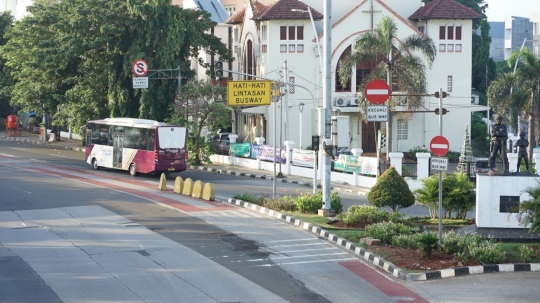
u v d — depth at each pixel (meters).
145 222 25.09
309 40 55.03
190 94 47.81
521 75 44.62
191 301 15.51
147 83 49.25
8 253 20.11
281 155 45.34
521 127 60.34
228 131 65.81
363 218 23.98
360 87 44.41
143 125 40.75
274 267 18.81
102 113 54.31
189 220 25.66
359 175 40.28
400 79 43.38
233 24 63.78
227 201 30.56
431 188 25.73
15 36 58.84
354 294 16.33
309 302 15.61
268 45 54.81
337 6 58.16
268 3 70.94
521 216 20.38
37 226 24.25
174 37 50.69
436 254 19.42
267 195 31.20
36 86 56.91
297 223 24.81
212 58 56.97
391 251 19.92
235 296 15.96
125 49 52.06
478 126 61.47
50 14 57.47
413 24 57.84
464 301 15.72
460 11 55.91
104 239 22.08
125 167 41.91
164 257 19.73
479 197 21.67
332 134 25.81
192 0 71.25
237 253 20.41
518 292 16.39
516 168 37.97
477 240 19.81
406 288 16.88
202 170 46.81
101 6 51.62
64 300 15.52
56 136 67.56
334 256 20.12
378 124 56.25
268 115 55.84
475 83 78.50
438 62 56.19
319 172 41.53
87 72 54.38
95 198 30.75
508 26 96.06
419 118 56.28
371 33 44.25
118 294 16.03
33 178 38.22
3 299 15.55
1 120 85.06
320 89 55.22
